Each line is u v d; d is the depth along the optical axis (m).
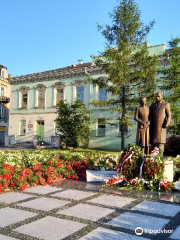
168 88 16.42
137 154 6.98
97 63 16.08
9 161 8.25
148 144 7.31
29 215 4.54
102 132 25.62
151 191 6.38
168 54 17.73
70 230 3.88
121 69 14.97
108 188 6.70
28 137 31.34
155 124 7.23
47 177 7.49
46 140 29.64
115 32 15.77
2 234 3.73
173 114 15.49
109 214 4.60
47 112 30.08
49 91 30.08
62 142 24.55
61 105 23.42
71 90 28.17
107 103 16.22
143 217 4.45
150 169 6.61
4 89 32.75
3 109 32.31
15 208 4.95
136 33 15.58
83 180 7.86
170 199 5.61
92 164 9.03
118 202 5.38
